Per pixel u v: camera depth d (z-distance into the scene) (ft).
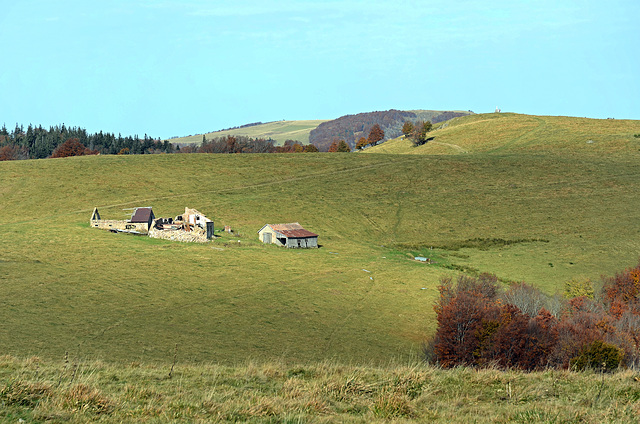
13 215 335.88
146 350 134.72
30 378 55.36
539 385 57.47
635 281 215.31
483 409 49.88
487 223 375.66
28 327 142.51
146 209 303.07
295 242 303.07
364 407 49.93
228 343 149.07
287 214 375.45
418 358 147.54
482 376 61.41
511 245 333.83
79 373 60.03
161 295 188.65
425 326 183.21
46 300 168.96
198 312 175.63
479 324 116.67
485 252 320.29
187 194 403.54
